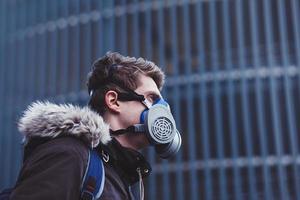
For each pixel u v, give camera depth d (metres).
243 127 13.87
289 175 13.35
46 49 16.23
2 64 16.86
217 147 13.89
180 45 14.85
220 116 14.03
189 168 14.04
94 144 2.20
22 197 1.96
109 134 2.33
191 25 14.84
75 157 2.09
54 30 16.17
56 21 16.20
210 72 14.43
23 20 16.86
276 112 13.70
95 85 2.59
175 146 2.60
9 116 16.38
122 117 2.51
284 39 14.00
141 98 2.53
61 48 15.98
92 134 2.19
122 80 2.54
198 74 14.51
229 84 14.15
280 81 13.95
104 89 2.54
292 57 14.01
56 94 15.75
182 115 14.49
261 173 13.48
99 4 15.63
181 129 14.44
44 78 16.05
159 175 14.26
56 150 2.09
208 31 14.74
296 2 14.17
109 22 15.44
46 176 2.00
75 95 15.41
